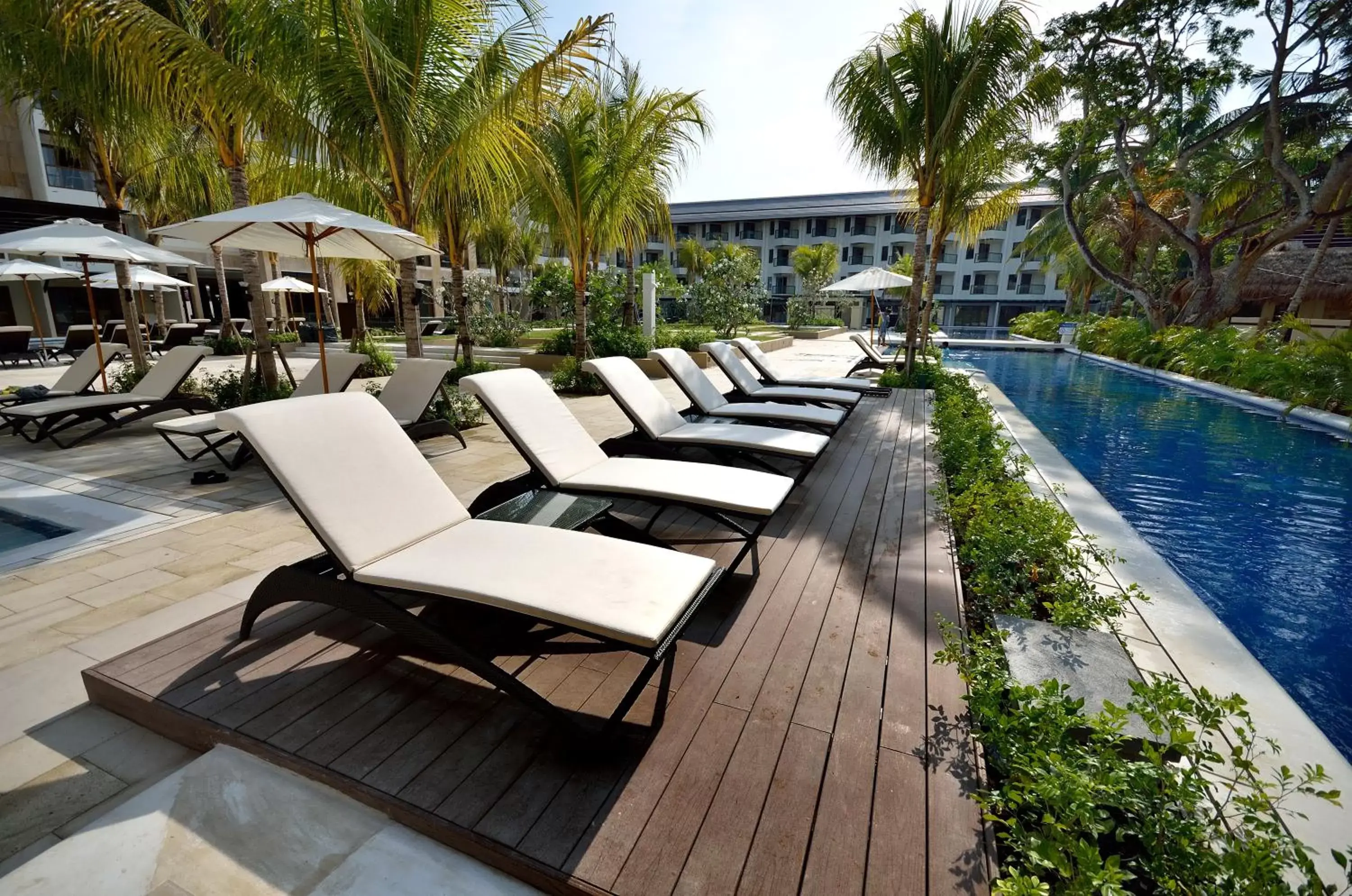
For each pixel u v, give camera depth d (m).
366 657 2.29
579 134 9.19
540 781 1.71
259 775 1.80
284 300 24.36
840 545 3.43
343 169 7.18
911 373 10.88
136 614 2.85
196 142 9.41
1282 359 11.09
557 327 26.03
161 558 3.48
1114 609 2.70
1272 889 1.21
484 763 1.77
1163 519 5.18
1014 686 1.76
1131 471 6.67
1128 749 1.79
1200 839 1.39
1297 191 15.56
